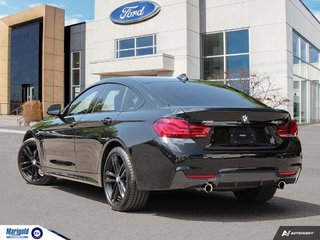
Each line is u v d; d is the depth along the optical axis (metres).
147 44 26.03
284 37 22.36
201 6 25.31
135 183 5.05
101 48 28.34
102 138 5.50
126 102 5.56
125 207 5.21
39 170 7.30
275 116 5.10
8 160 10.59
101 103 6.00
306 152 12.39
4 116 33.38
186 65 24.20
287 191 6.86
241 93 6.02
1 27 36.81
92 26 32.06
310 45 28.66
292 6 23.59
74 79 33.44
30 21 34.50
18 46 35.69
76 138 6.08
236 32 24.05
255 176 4.83
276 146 5.07
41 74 33.25
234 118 4.82
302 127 23.67
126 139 5.09
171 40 24.78
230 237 4.25
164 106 5.05
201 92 5.59
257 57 23.23
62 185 7.25
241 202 5.99
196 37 24.98
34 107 27.03
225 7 24.39
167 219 4.95
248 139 4.91
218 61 24.72
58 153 6.55
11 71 36.50
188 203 5.85
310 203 5.96
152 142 4.79
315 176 8.41
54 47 32.31
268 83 22.75
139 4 26.17
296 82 24.59
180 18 24.39
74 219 4.94
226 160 4.68
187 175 4.59
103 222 4.81
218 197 6.33
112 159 5.36
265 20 22.94
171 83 5.74
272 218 5.05
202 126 4.70
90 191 6.71
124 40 27.25
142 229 4.53
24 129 22.95
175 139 4.66
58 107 6.71
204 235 4.32
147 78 5.88
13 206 5.61
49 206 5.62
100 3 28.39
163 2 25.12
